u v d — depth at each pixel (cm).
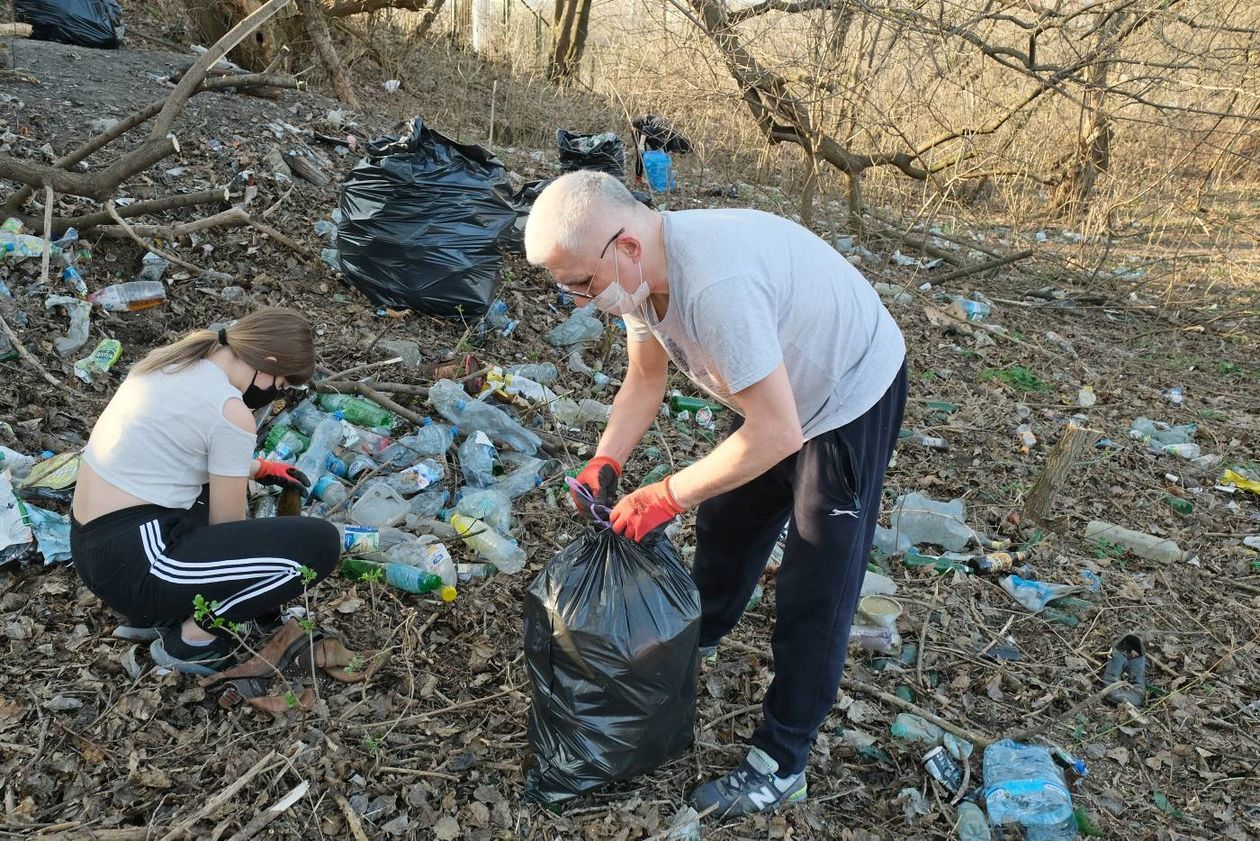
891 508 401
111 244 450
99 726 238
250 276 470
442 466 357
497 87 1073
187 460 233
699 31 701
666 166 730
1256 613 352
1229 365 636
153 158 433
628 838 226
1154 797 262
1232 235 893
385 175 452
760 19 703
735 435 192
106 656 259
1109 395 568
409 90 994
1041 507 403
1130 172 908
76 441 336
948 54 677
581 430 420
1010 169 823
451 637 287
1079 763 266
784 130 776
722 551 260
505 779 238
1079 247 844
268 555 237
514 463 376
